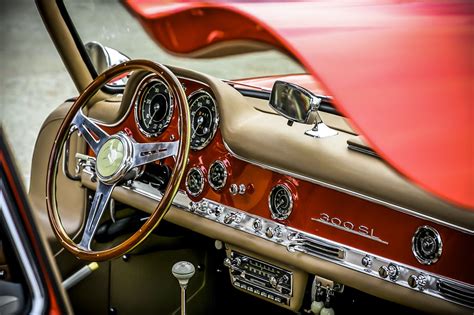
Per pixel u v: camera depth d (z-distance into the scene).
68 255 2.31
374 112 0.62
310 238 1.75
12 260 1.07
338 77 0.63
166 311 2.42
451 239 1.48
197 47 0.66
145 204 2.06
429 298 1.53
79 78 2.35
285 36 0.64
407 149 0.62
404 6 0.70
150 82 2.00
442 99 0.63
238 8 0.65
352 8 0.71
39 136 2.43
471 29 0.65
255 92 2.03
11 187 1.07
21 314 1.04
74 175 2.31
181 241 2.29
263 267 1.91
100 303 2.37
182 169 1.77
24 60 4.14
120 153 1.90
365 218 1.63
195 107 1.97
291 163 1.73
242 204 1.90
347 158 1.65
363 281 1.65
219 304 2.39
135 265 2.32
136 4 0.67
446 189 0.61
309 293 1.92
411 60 0.65
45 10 2.22
